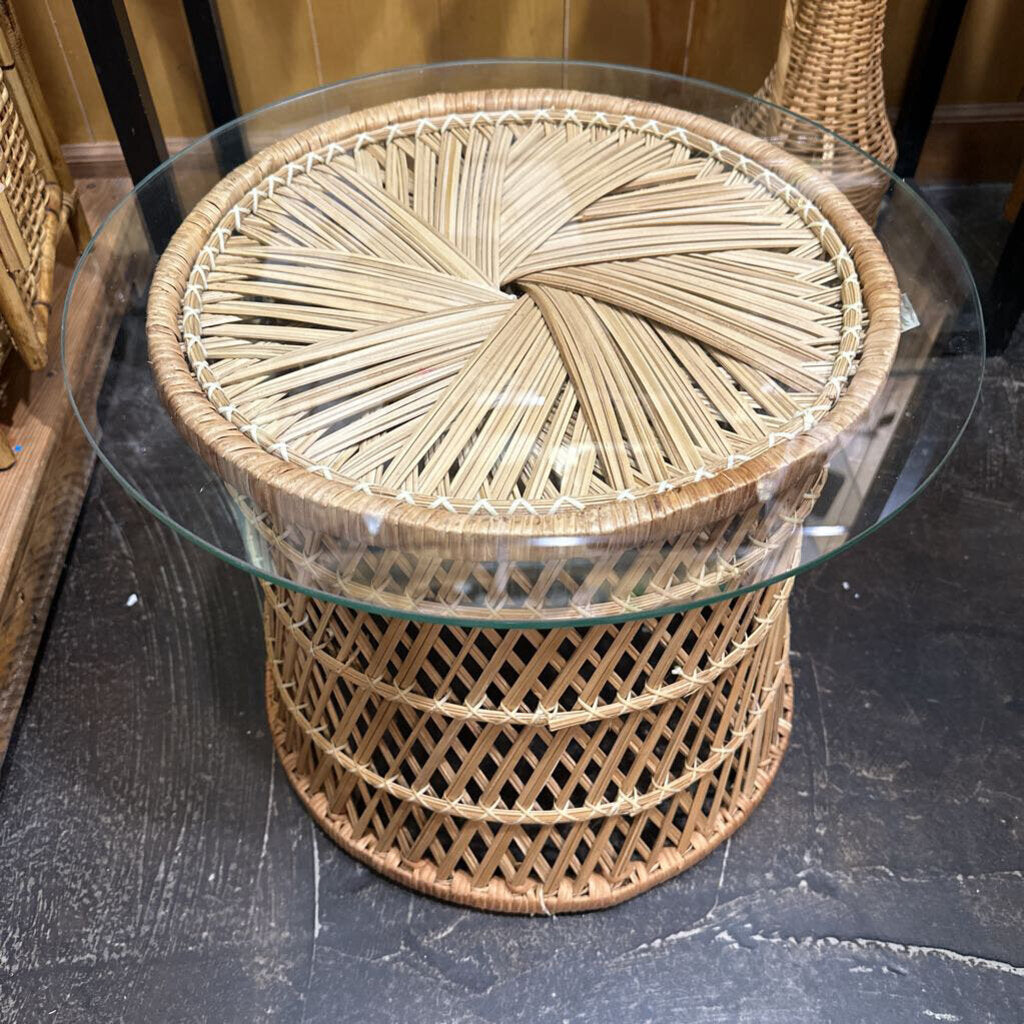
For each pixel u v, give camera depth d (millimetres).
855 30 1249
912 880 1099
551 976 1035
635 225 972
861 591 1337
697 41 1606
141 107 1402
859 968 1040
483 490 745
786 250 956
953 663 1271
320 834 1136
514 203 996
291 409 807
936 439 834
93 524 1406
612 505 724
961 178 1802
